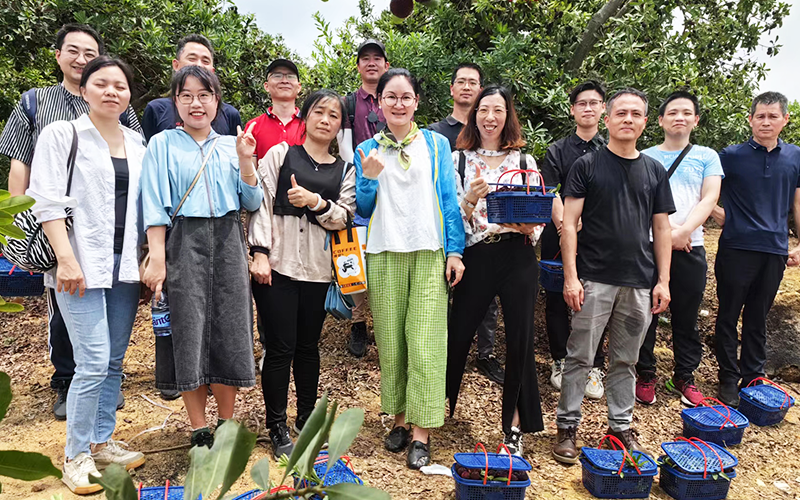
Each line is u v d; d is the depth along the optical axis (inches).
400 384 128.3
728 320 170.9
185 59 150.1
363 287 121.0
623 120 128.6
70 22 201.2
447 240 125.0
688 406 166.9
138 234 112.3
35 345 185.5
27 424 135.9
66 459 107.9
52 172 100.7
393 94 122.6
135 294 114.6
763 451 148.7
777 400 162.1
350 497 26.9
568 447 133.8
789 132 279.1
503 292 127.5
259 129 155.9
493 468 108.3
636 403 167.2
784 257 167.3
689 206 161.3
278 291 119.2
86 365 105.3
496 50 191.3
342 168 127.5
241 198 115.3
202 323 109.6
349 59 218.7
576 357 134.0
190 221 109.4
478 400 160.2
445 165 127.4
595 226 132.0
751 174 165.9
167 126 147.4
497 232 126.3
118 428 132.5
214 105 113.3
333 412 27.3
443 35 213.2
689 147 164.2
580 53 208.2
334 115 124.5
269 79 155.8
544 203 116.8
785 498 129.3
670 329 208.5
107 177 106.0
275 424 120.8
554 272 152.3
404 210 122.0
